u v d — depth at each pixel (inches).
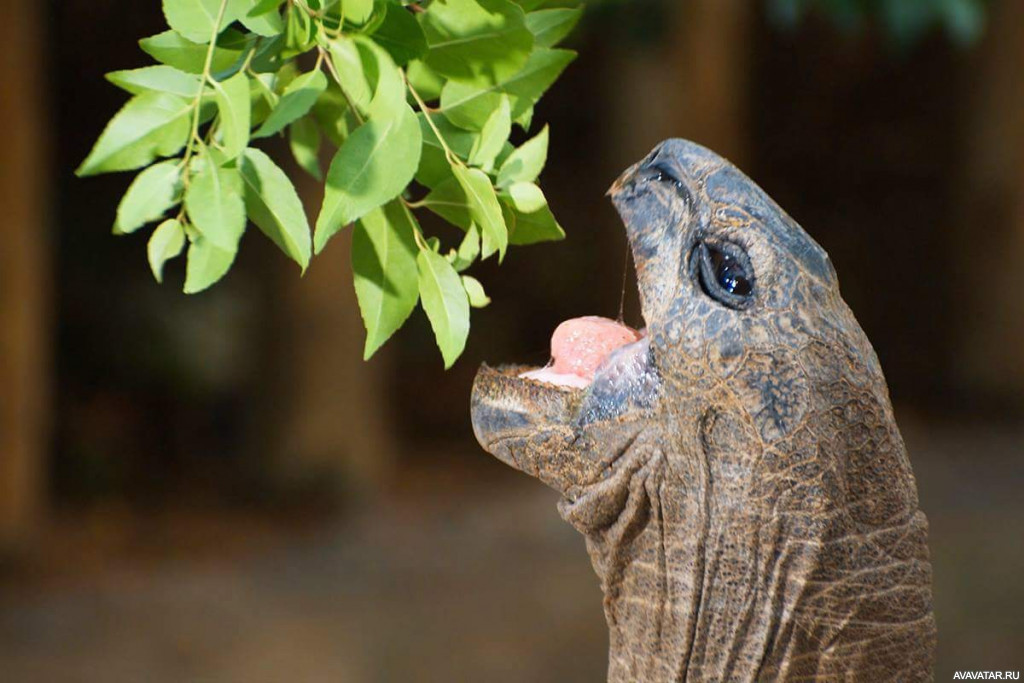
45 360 534.6
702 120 663.1
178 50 110.0
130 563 519.5
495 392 133.0
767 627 120.8
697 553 122.6
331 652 424.5
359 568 513.0
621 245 777.6
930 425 757.3
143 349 673.0
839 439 118.7
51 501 595.2
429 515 592.7
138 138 107.4
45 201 531.8
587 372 132.9
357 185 104.3
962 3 303.4
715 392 119.6
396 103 105.0
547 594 481.4
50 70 679.1
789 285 119.0
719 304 120.0
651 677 128.5
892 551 120.7
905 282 893.8
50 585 489.7
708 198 122.6
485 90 119.5
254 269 680.4
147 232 691.4
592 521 129.9
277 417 616.1
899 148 914.1
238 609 463.8
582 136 883.4
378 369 630.5
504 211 119.6
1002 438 713.6
